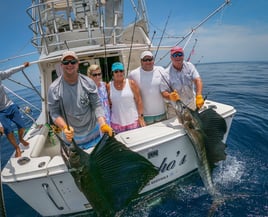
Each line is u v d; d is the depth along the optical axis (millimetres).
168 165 2889
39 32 3812
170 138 2695
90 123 2650
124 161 2480
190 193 3037
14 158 2637
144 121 3365
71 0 4562
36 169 2350
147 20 5102
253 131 4660
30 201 2582
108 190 2461
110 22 4621
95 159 2359
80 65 4234
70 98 2424
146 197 2934
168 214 2768
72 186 2498
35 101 13570
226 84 10938
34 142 3109
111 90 3102
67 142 2602
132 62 4746
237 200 2842
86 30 3980
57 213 2695
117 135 2764
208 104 3426
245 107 6457
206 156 2932
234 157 3801
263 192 2955
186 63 3250
